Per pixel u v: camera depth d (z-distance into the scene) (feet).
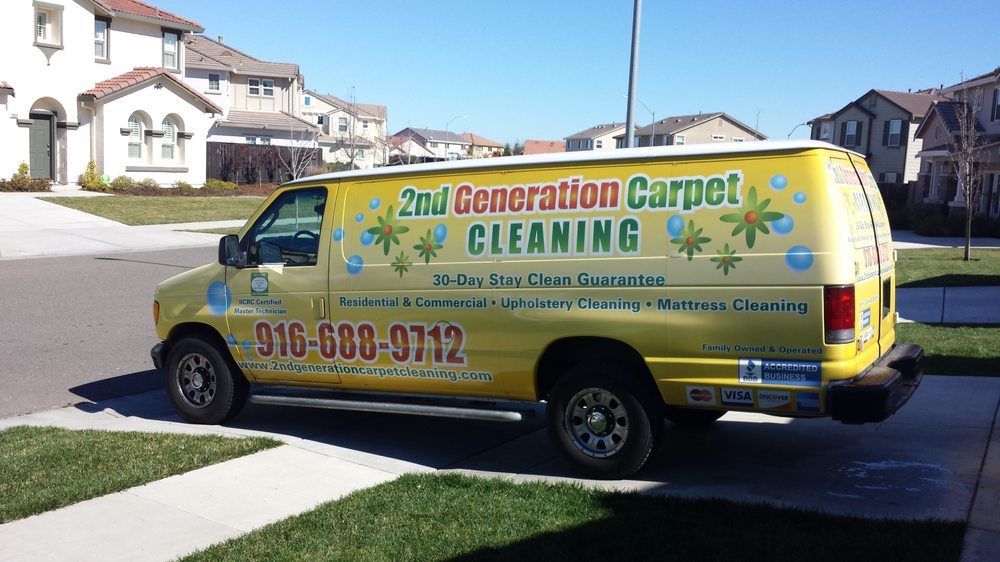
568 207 18.67
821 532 15.07
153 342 35.70
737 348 17.01
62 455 20.54
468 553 14.71
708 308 17.17
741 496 17.38
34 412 25.67
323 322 21.84
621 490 17.88
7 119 98.02
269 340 22.79
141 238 76.79
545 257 18.81
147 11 116.78
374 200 21.20
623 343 18.35
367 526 16.03
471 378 20.07
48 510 17.19
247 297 23.03
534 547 14.84
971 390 25.48
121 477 18.81
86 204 94.79
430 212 20.33
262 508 17.35
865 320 17.51
